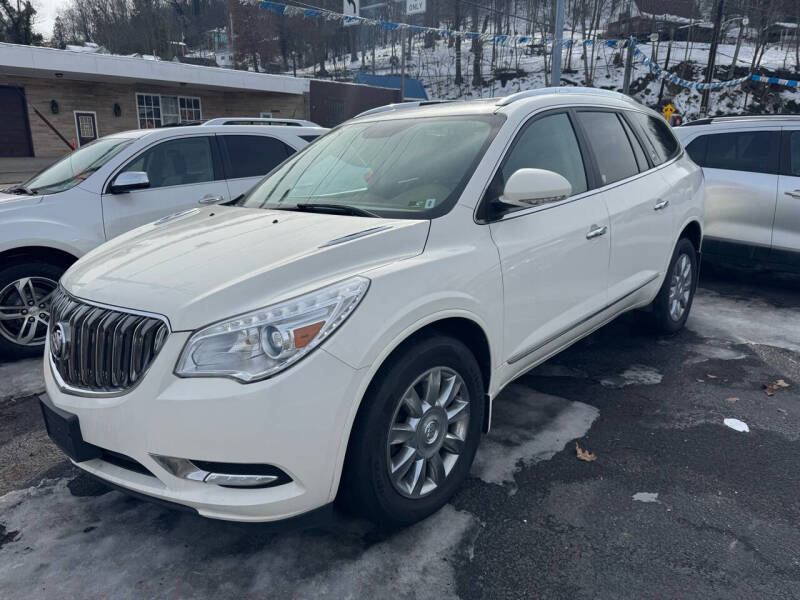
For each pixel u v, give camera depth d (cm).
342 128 396
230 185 581
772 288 663
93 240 493
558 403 379
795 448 323
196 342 211
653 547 246
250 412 205
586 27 4278
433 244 265
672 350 470
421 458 255
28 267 463
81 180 507
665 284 458
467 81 4531
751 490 284
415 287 243
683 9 4553
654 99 3822
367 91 2469
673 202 445
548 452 320
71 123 1734
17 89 1628
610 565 236
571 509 271
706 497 279
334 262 236
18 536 263
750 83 3700
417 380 245
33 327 471
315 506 222
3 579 236
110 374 227
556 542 250
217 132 587
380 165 328
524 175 282
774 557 238
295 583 230
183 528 266
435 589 226
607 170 384
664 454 318
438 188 293
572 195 349
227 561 244
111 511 281
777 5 3734
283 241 257
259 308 215
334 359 215
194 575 236
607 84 4003
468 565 238
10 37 3706
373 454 232
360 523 266
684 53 4206
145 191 528
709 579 228
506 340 296
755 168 632
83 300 244
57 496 294
